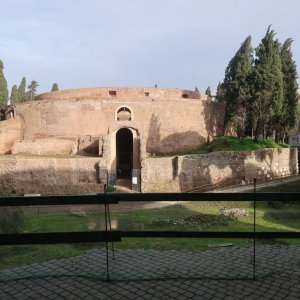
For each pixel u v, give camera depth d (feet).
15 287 14.52
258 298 13.16
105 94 137.49
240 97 129.80
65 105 130.21
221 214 61.77
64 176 99.96
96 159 101.09
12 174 99.76
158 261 17.97
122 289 14.14
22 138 135.03
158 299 13.17
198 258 18.45
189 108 136.46
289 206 68.69
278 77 124.47
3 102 165.37
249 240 26.89
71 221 57.11
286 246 21.47
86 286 14.49
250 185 103.96
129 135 137.80
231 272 16.08
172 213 66.54
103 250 20.44
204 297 13.30
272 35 126.11
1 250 23.45
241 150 117.19
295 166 130.00
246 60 146.82
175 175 104.17
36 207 71.56
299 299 13.07
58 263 17.83
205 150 129.90
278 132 144.97
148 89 139.33
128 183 110.01
